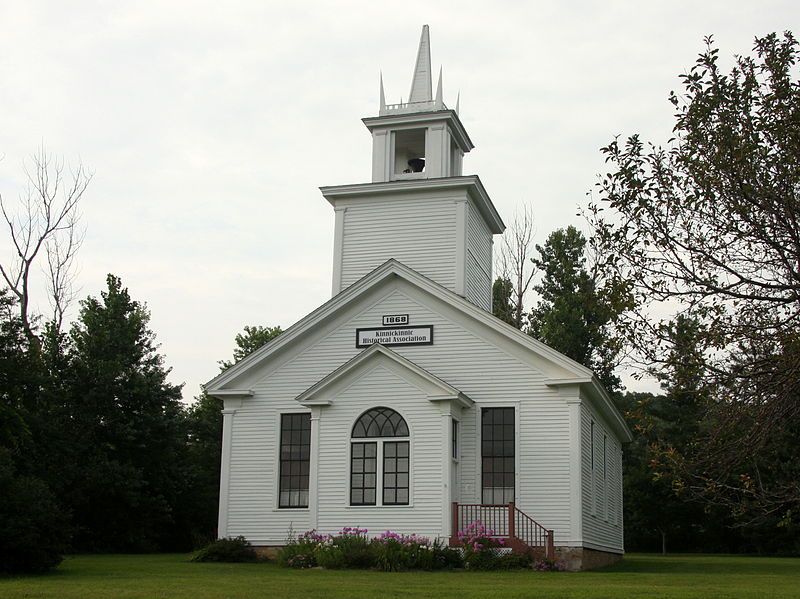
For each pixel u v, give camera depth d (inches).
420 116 1328.7
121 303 1913.1
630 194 417.7
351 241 1304.1
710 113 411.8
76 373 1752.0
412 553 947.3
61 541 853.8
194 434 2212.1
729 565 1300.4
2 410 1146.7
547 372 1112.8
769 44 418.0
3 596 597.3
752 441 405.4
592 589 694.5
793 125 394.9
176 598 586.6
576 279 2319.1
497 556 993.5
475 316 1145.4
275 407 1199.6
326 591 644.7
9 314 1217.4
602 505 1285.7
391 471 1088.8
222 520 1179.3
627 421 1523.1
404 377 1104.2
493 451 1112.8
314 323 1196.5
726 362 420.2
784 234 399.9
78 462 1660.9
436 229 1275.8
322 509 1095.6
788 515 431.2
